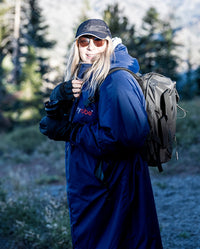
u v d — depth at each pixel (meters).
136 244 1.93
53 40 32.53
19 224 3.93
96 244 1.98
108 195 1.95
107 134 1.81
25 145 14.66
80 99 2.00
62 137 2.03
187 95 17.64
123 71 1.90
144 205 1.97
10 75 29.91
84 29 2.05
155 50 27.47
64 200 4.71
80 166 1.99
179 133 9.75
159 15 32.91
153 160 2.03
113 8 12.93
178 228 3.90
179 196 5.30
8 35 32.12
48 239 3.62
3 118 24.88
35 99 24.09
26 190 5.27
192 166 7.21
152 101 1.98
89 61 2.08
